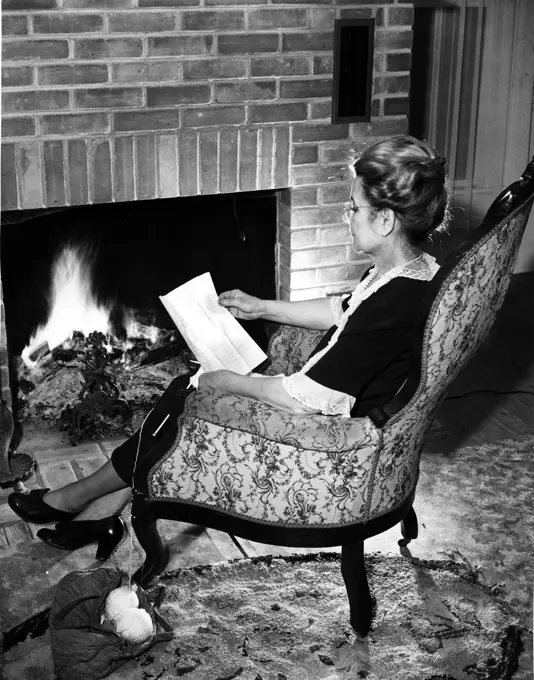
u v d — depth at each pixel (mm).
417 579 2539
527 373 3818
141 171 3090
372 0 3186
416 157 2000
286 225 3428
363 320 2051
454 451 3213
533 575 2580
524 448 3246
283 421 2102
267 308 2486
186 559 2623
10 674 2168
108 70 2938
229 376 2162
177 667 2207
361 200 2045
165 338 3635
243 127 3174
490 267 1968
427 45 4277
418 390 2035
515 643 2312
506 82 4395
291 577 2549
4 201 2957
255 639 2311
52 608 2178
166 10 2936
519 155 4543
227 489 2207
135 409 3471
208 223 3465
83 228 3328
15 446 3172
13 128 2889
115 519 2602
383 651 2283
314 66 3184
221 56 3055
